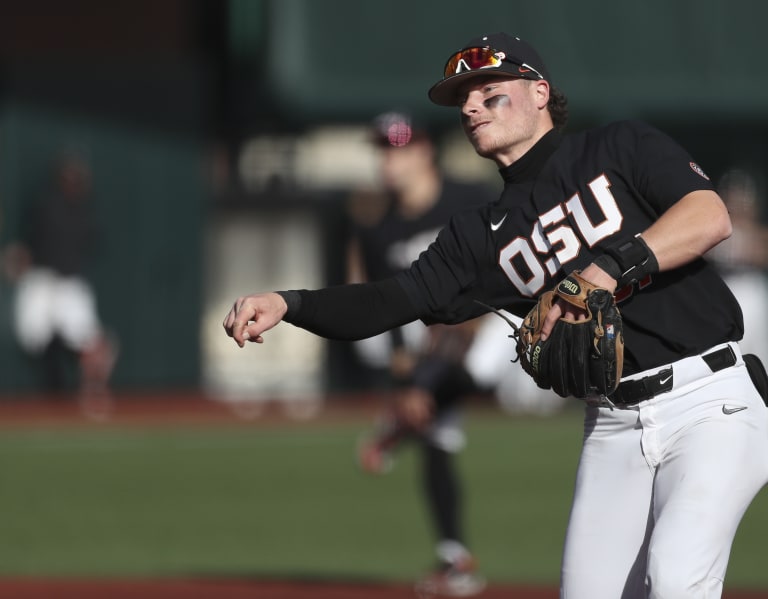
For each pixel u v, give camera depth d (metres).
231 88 73.56
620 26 69.44
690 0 70.31
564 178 15.38
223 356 74.56
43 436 52.47
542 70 15.67
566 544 15.63
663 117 70.12
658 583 14.00
